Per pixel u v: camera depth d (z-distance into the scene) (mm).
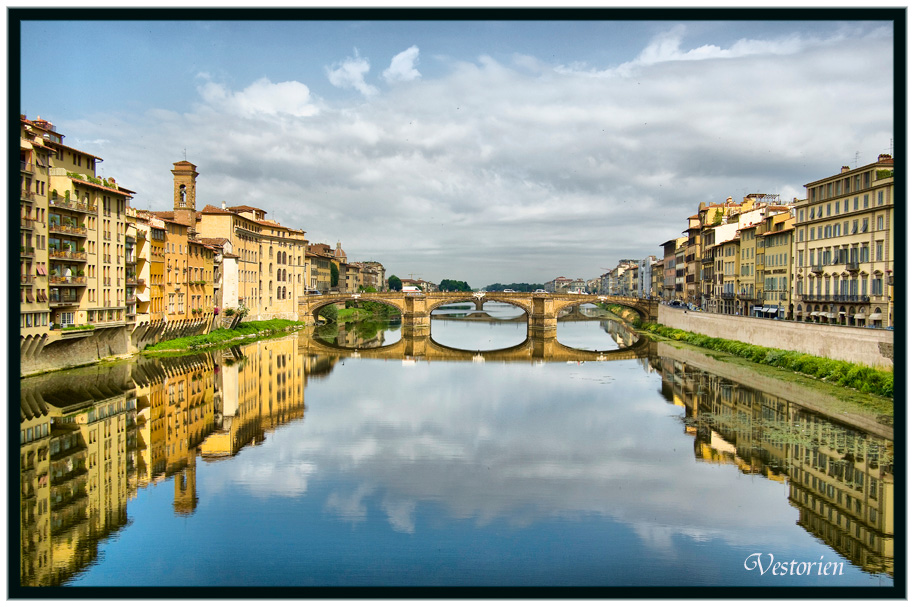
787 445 41250
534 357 96438
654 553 26438
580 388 66562
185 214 109812
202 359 82625
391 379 73062
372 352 101812
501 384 69688
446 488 34406
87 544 27234
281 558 25672
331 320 179000
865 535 28109
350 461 39312
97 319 71375
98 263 71438
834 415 48250
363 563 25594
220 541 27531
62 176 65000
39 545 27031
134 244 81375
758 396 56906
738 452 40312
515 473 36938
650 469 37469
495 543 27391
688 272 148000
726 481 35125
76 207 65938
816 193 80312
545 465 38438
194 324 102000
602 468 37812
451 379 73438
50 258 62281
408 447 42594
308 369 79938
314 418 51406
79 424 46250
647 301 150125
